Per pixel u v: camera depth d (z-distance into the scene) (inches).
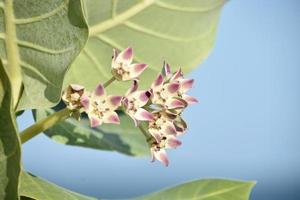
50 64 19.2
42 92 19.5
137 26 23.8
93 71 23.9
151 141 20.5
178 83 20.1
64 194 20.3
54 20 18.8
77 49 18.6
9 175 17.5
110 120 19.4
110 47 23.8
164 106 20.1
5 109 17.0
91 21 23.3
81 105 19.2
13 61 19.4
